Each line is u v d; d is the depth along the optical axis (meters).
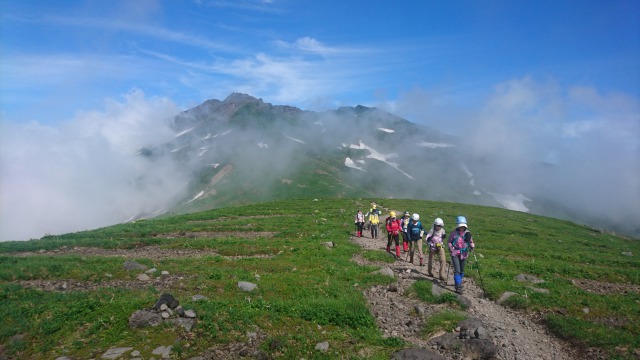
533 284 20.83
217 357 11.42
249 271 20.86
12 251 28.02
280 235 35.97
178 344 11.62
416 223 25.08
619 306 17.02
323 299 15.95
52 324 12.30
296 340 12.70
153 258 25.11
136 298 14.66
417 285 18.33
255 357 11.55
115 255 26.55
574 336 14.08
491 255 32.25
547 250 37.19
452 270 23.89
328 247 28.95
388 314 15.87
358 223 39.25
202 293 16.56
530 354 12.94
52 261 21.36
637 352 12.71
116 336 11.87
